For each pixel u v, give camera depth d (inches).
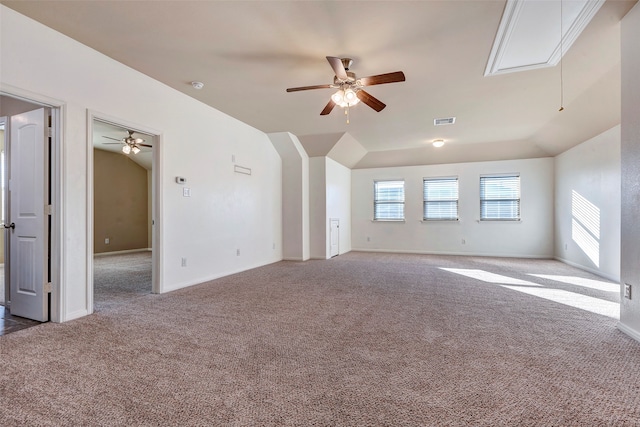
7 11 95.3
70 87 112.4
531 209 279.1
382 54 123.0
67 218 112.1
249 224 219.9
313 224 274.5
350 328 105.4
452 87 154.1
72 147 113.3
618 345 90.8
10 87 95.7
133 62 129.9
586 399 64.2
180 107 161.6
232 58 126.3
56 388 68.4
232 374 74.7
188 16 99.7
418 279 185.9
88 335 98.5
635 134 93.2
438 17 100.1
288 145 251.1
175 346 90.5
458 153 289.6
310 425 56.5
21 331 101.5
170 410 60.7
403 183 321.4
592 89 155.3
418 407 61.7
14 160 119.6
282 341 94.4
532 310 125.4
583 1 91.9
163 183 152.1
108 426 56.1
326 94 163.2
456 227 303.1
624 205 99.0
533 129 227.9
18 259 118.2
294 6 95.0
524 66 132.7
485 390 67.7
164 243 153.2
